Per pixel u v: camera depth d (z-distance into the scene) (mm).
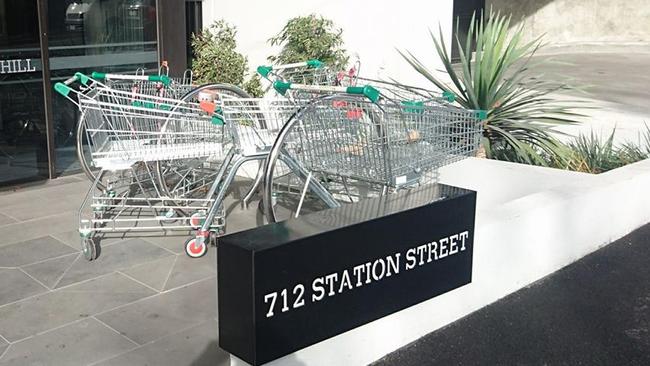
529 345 4008
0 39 6547
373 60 8312
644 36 23938
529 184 5949
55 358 3701
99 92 5309
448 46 9023
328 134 4801
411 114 4754
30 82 6816
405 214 3398
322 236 3055
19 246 5301
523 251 4703
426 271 3566
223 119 5059
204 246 5113
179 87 6191
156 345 3859
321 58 8023
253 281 2840
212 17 9133
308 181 4945
